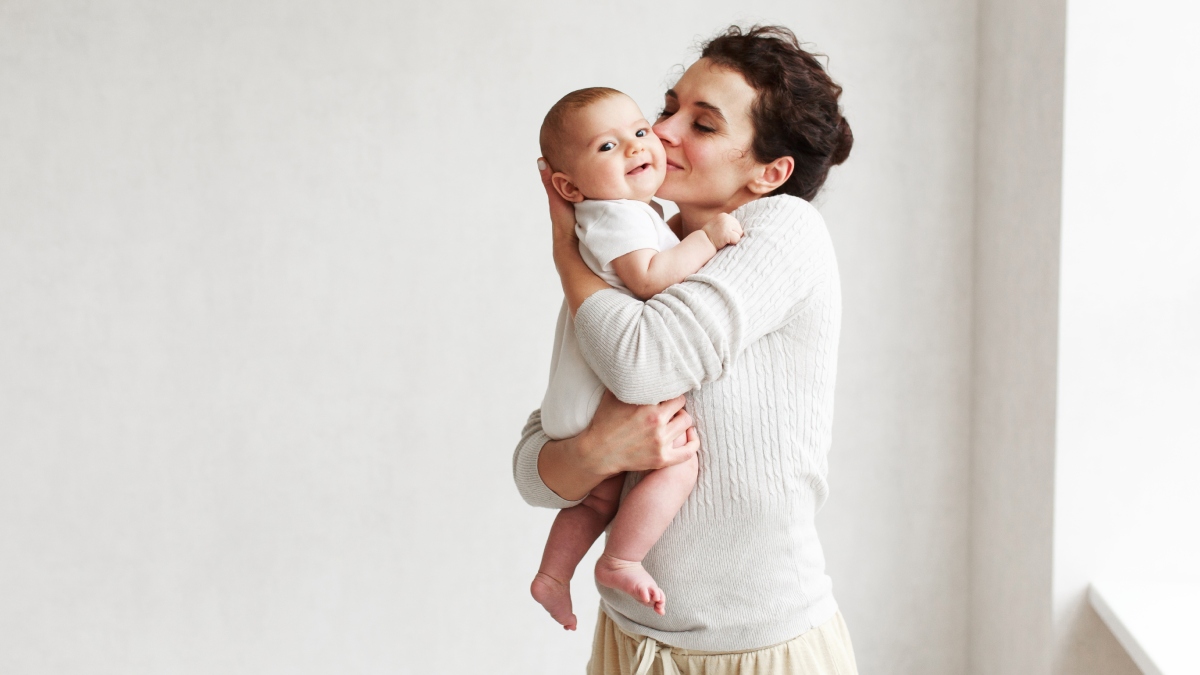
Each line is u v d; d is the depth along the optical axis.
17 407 2.50
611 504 1.40
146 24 2.39
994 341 2.27
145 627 2.58
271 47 2.40
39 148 2.43
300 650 2.58
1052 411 1.94
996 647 2.30
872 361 2.45
